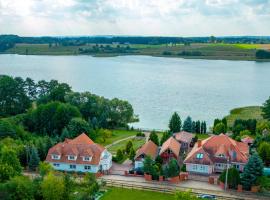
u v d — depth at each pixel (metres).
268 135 112.38
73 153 95.06
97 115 140.00
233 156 94.38
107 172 93.88
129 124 152.25
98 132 125.56
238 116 161.12
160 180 88.38
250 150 107.44
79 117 126.00
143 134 128.38
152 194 81.25
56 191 71.00
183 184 86.81
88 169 94.19
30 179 80.81
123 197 79.31
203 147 99.19
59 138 113.19
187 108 182.12
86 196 74.75
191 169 94.62
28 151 95.88
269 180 87.00
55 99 150.00
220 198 79.19
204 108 182.25
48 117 128.62
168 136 115.88
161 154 100.81
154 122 155.75
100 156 95.19
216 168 95.06
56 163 95.81
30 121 131.50
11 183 70.62
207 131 138.88
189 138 117.00
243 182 82.94
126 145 110.62
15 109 148.88
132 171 92.56
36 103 153.50
